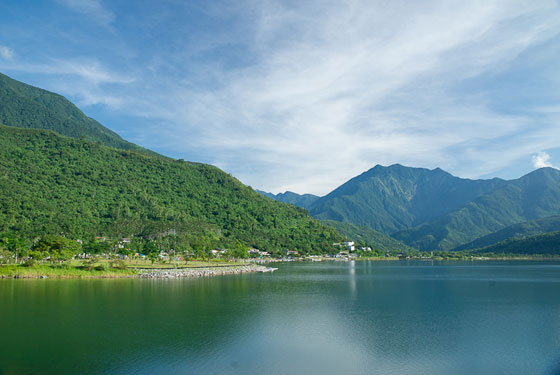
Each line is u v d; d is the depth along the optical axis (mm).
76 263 165125
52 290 107938
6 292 103500
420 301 101750
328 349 58094
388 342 62156
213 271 175875
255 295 108875
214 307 89062
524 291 123625
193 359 53062
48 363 51156
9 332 65312
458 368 50781
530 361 53719
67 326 69500
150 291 110312
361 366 50969
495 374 48938
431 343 61750
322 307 91500
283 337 64500
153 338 62906
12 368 49156
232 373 47969
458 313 85500
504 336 66125
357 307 92125
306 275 182375
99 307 86250
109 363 51156
